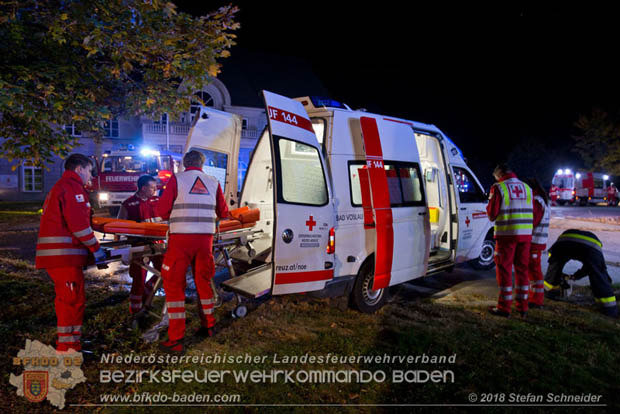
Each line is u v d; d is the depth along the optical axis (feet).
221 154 17.26
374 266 15.57
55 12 13.94
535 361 12.01
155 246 12.50
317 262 13.25
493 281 20.72
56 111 13.48
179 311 11.66
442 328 14.17
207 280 12.41
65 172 10.56
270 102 12.38
